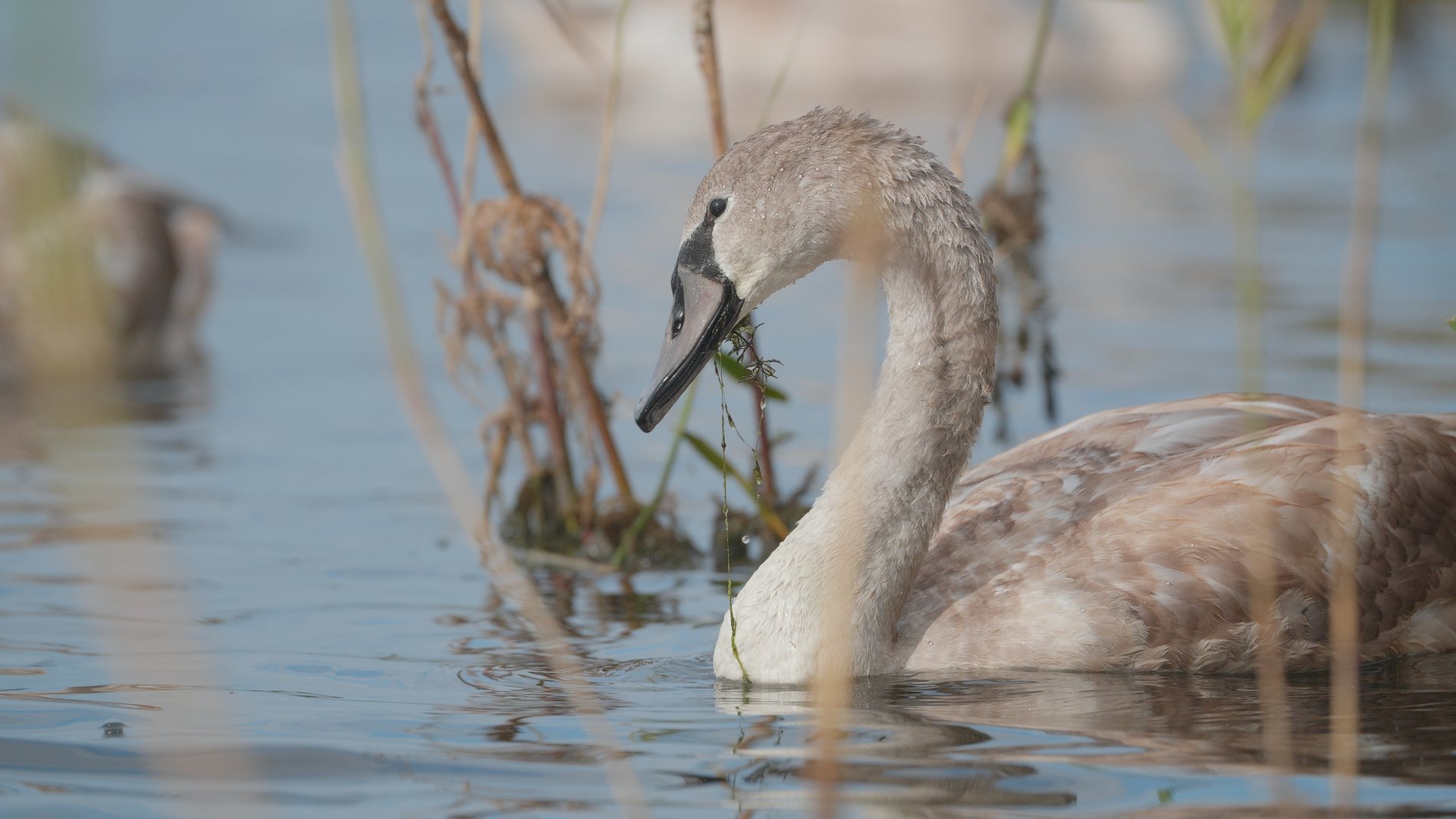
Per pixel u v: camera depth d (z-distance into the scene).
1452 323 7.51
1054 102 29.67
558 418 12.20
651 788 6.96
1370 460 9.43
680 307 9.16
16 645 9.26
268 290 19.42
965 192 9.05
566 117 28.73
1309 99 29.30
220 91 30.14
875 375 14.70
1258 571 8.90
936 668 8.91
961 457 9.02
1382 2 7.59
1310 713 8.08
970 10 31.12
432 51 11.98
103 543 11.07
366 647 9.37
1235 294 17.69
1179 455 9.73
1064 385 14.91
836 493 8.92
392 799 6.86
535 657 9.21
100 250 17.45
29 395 15.75
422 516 12.30
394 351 7.53
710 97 11.27
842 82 31.33
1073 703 8.24
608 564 11.46
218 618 9.90
